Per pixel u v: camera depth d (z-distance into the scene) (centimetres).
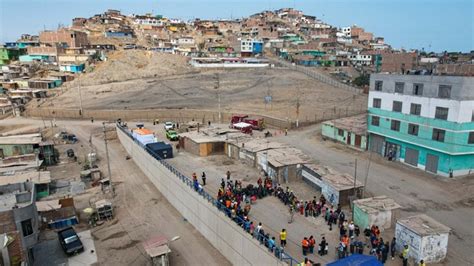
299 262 2341
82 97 9888
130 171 5103
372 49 17288
